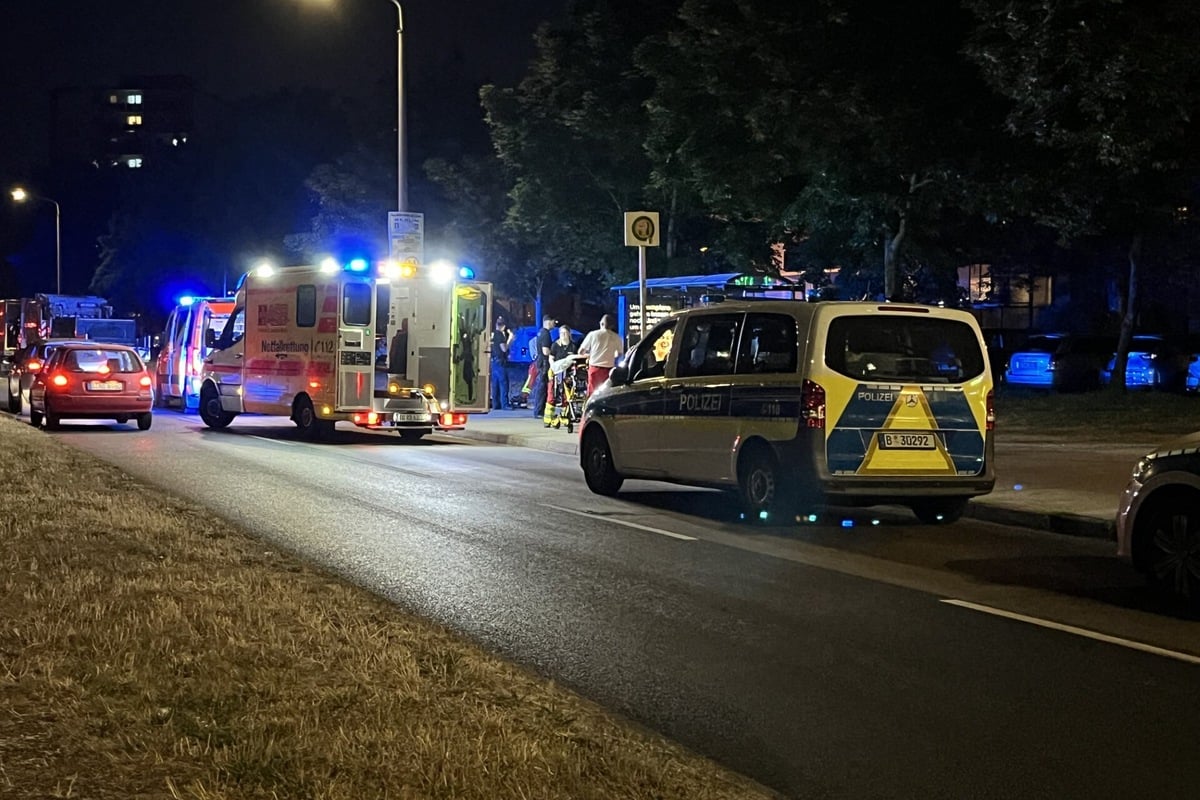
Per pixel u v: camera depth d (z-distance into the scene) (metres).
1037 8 16.41
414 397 20.83
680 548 10.90
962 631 7.95
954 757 5.61
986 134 20.64
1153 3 16.59
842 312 11.69
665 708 6.29
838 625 8.08
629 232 18.47
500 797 4.52
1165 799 5.12
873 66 20.53
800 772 5.41
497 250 36.78
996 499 13.21
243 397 23.11
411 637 6.95
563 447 20.12
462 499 13.96
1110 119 16.84
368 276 20.31
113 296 62.78
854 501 11.71
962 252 27.08
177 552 9.05
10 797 4.38
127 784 4.52
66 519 10.37
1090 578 9.75
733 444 12.36
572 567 9.94
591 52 29.12
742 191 22.95
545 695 6.05
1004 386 29.08
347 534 11.35
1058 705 6.39
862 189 21.94
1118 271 32.19
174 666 5.99
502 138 30.38
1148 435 18.97
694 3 22.12
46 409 23.05
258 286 22.75
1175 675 6.96
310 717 5.32
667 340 14.30
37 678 5.70
